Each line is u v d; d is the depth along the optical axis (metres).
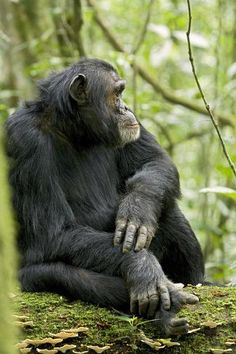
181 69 36.69
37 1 29.98
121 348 12.98
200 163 34.66
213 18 34.22
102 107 17.41
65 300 14.53
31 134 16.66
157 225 16.03
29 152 16.41
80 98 17.20
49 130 17.05
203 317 13.28
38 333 13.05
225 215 28.25
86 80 17.30
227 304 13.58
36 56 29.84
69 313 13.66
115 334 13.12
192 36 27.91
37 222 15.98
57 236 15.73
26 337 12.92
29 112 17.30
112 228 17.11
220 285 18.19
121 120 17.61
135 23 35.19
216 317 13.29
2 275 6.04
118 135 17.59
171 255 18.05
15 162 16.44
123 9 35.62
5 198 6.13
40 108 17.42
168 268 18.38
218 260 27.81
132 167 18.41
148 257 14.48
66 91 17.16
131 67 28.03
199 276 18.20
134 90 26.62
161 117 30.92
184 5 34.81
